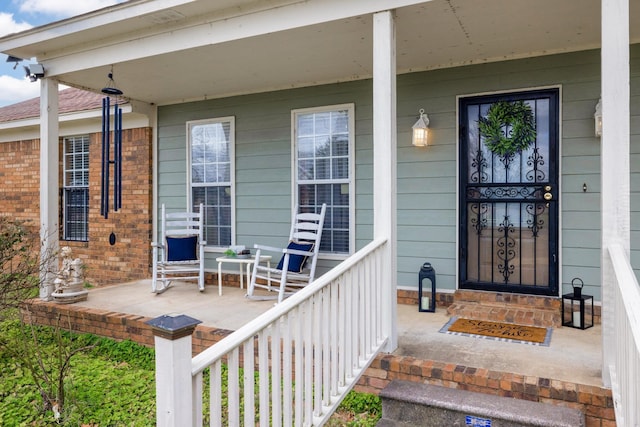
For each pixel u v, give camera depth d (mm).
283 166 5645
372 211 5129
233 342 1799
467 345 3443
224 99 5992
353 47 4203
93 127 7059
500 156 4523
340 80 5262
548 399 2701
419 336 3672
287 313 2150
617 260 2363
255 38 3902
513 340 3555
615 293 2447
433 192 4770
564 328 3879
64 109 7109
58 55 4781
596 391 2617
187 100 6246
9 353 4105
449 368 2975
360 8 3330
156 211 6559
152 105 6504
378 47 3264
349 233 5254
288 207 5621
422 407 2779
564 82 4246
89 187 7129
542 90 4328
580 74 4191
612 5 2623
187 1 3660
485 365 3037
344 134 5289
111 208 6867
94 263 7039
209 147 6152
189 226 6176
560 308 4207
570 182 4246
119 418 3070
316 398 2439
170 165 6438
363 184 5172
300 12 3561
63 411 3146
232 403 1814
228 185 6023
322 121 5414
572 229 4250
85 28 4191
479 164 4605
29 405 3293
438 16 3484
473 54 4391
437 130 4742
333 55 4441
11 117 7707
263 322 1982
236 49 4223
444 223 4734
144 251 6566
